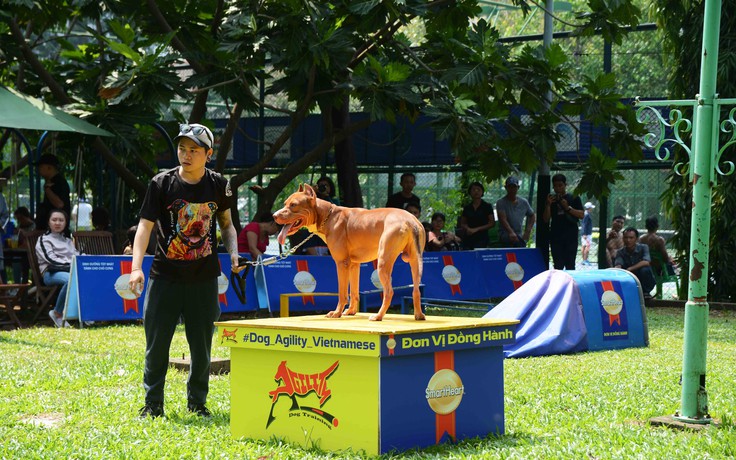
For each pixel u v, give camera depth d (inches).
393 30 554.6
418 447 201.3
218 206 242.7
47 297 488.1
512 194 677.9
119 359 344.2
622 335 410.3
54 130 490.6
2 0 534.0
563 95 569.9
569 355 382.0
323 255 566.6
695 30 645.9
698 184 240.4
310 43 484.7
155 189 236.7
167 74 497.4
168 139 626.2
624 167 679.7
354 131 618.8
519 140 579.8
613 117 578.2
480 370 217.0
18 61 604.4
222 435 219.8
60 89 597.0
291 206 222.4
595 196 589.0
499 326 217.0
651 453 200.4
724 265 637.9
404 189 618.8
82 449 205.8
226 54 513.7
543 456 197.2
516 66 564.7
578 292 402.0
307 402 205.5
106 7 584.1
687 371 240.4
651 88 741.9
